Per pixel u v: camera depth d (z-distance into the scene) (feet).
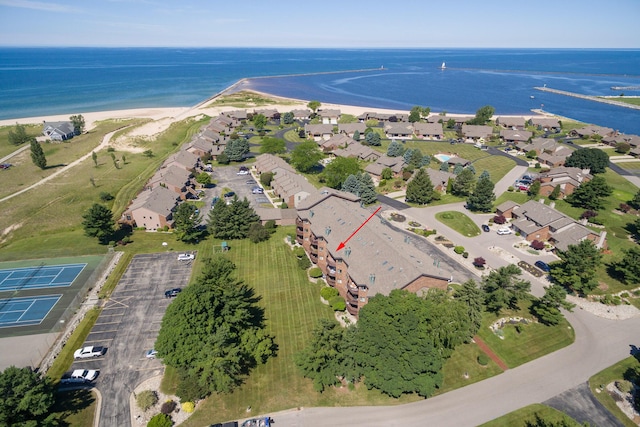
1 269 306.14
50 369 210.18
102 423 181.98
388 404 195.21
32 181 490.90
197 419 185.16
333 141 636.48
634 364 219.82
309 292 277.64
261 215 376.48
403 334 192.03
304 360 200.54
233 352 193.06
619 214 399.44
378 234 268.82
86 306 260.83
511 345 232.32
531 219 363.97
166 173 445.37
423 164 540.93
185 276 295.07
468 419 187.01
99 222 331.77
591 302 273.33
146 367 213.25
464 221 390.01
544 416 188.24
